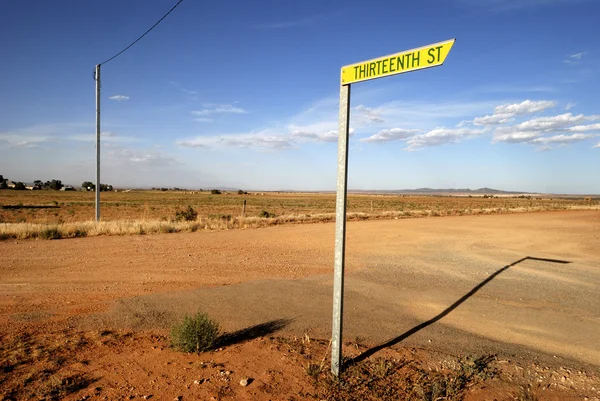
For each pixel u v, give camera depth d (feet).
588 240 52.54
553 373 14.44
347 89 12.44
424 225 71.87
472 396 12.67
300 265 34.04
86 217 114.42
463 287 27.45
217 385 12.60
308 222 80.02
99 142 67.00
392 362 14.84
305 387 12.71
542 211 130.11
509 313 21.66
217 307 21.50
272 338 16.99
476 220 85.25
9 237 49.80
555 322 20.25
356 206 210.38
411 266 34.65
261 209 172.45
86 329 17.69
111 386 12.42
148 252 39.27
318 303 22.71
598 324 20.02
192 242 47.09
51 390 11.93
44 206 172.35
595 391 13.19
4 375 12.87
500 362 15.29
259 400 11.84
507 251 43.78
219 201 266.98
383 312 21.42
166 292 24.41
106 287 25.50
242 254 39.01
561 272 32.78
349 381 13.19
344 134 12.39
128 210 151.84
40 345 15.49
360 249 43.98
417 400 12.23
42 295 23.43
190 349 15.23
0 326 17.87
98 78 66.59
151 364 14.08
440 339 17.60
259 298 23.44
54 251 39.27
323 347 16.11
